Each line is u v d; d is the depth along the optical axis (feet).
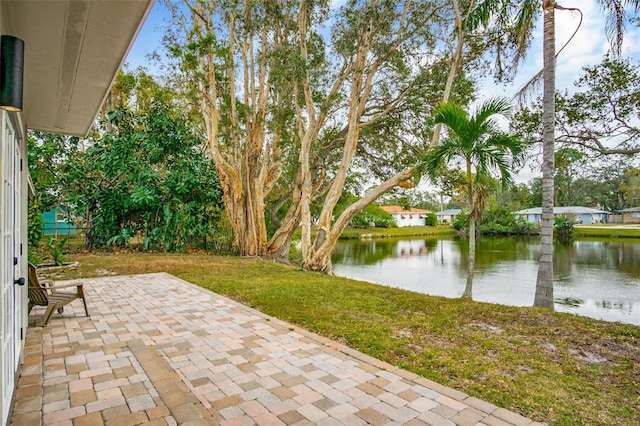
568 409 9.15
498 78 31.22
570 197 153.48
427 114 40.27
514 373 11.29
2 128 6.46
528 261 63.87
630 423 8.62
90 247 45.37
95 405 8.42
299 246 64.44
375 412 8.73
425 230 143.74
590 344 14.07
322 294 22.30
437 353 12.75
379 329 15.33
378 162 49.21
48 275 27.71
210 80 42.37
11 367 8.20
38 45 8.94
